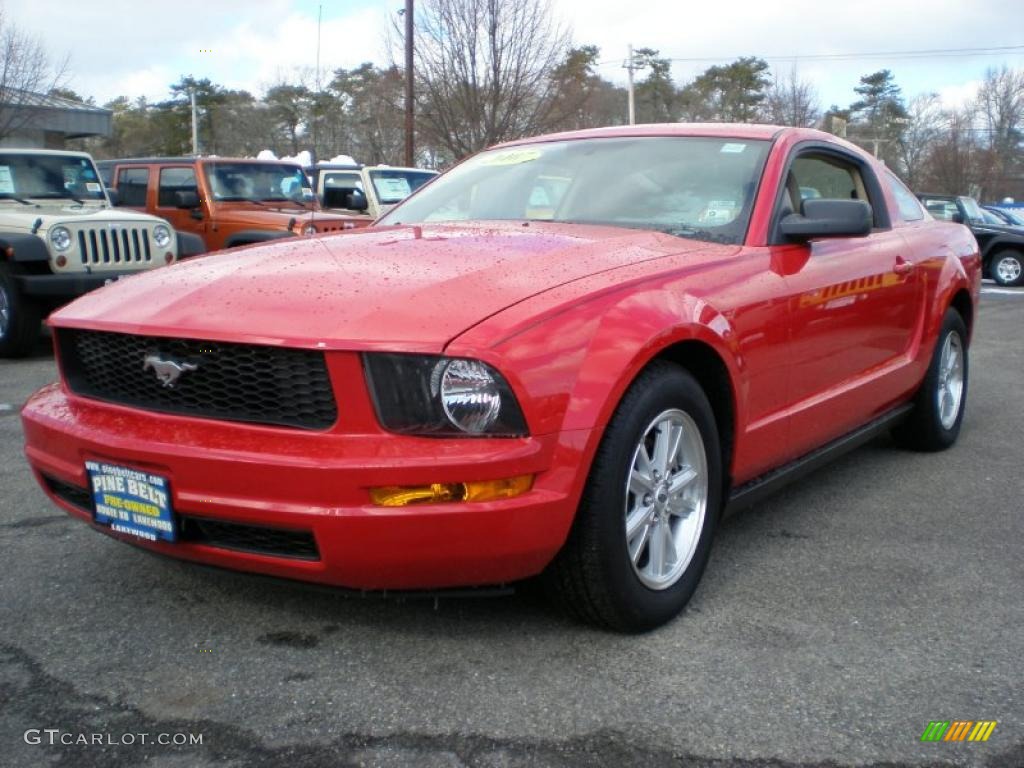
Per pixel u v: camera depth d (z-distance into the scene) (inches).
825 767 93.6
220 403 110.2
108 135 1031.0
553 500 104.9
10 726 99.0
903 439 210.8
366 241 139.6
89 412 119.9
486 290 111.8
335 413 104.2
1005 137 2158.0
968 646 119.0
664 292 121.2
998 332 450.9
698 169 157.2
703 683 108.7
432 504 101.8
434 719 100.7
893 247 180.9
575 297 111.9
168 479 108.6
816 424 155.4
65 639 118.0
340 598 129.5
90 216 346.3
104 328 116.9
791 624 124.3
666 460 121.7
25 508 166.4
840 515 169.9
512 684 107.8
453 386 101.6
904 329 185.2
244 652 114.9
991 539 158.1
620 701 104.6
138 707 102.9
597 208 155.8
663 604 120.7
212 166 471.5
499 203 166.1
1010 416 255.0
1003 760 95.2
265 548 108.4
